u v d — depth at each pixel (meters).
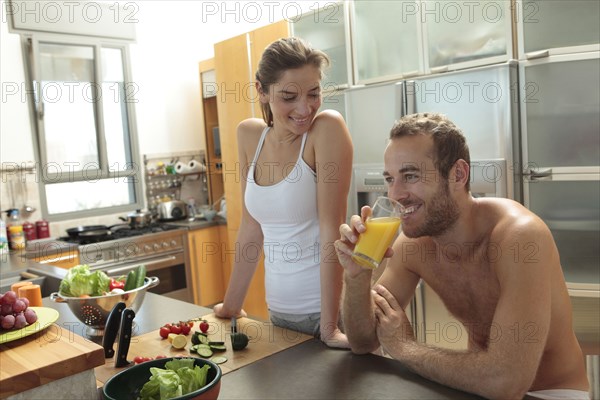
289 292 1.61
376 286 1.38
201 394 0.91
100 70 4.16
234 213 4.22
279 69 1.44
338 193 1.52
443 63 2.94
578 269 2.67
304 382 1.10
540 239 1.12
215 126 4.86
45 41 3.85
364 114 3.14
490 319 1.32
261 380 1.12
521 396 1.05
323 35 3.49
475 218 1.27
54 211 4.05
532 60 2.65
